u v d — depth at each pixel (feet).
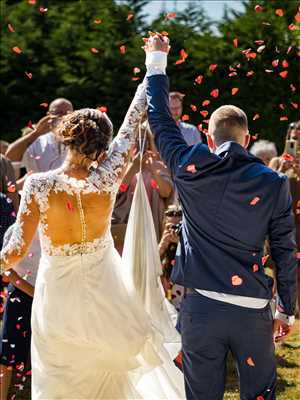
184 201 20.29
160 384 23.22
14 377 32.91
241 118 20.75
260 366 20.11
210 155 19.85
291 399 29.91
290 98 72.28
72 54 88.22
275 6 73.92
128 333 21.65
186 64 77.61
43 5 102.42
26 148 40.27
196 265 20.03
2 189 32.07
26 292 27.14
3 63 88.69
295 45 64.95
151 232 23.15
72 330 21.31
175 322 23.97
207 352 20.04
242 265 19.88
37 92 88.22
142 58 83.05
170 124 20.99
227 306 19.76
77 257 21.27
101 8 90.58
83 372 21.67
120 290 21.94
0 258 21.31
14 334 28.09
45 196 20.98
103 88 83.41
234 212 19.79
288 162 35.94
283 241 20.07
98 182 21.34
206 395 20.20
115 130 82.69
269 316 20.21
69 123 21.40
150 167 34.68
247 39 74.54
